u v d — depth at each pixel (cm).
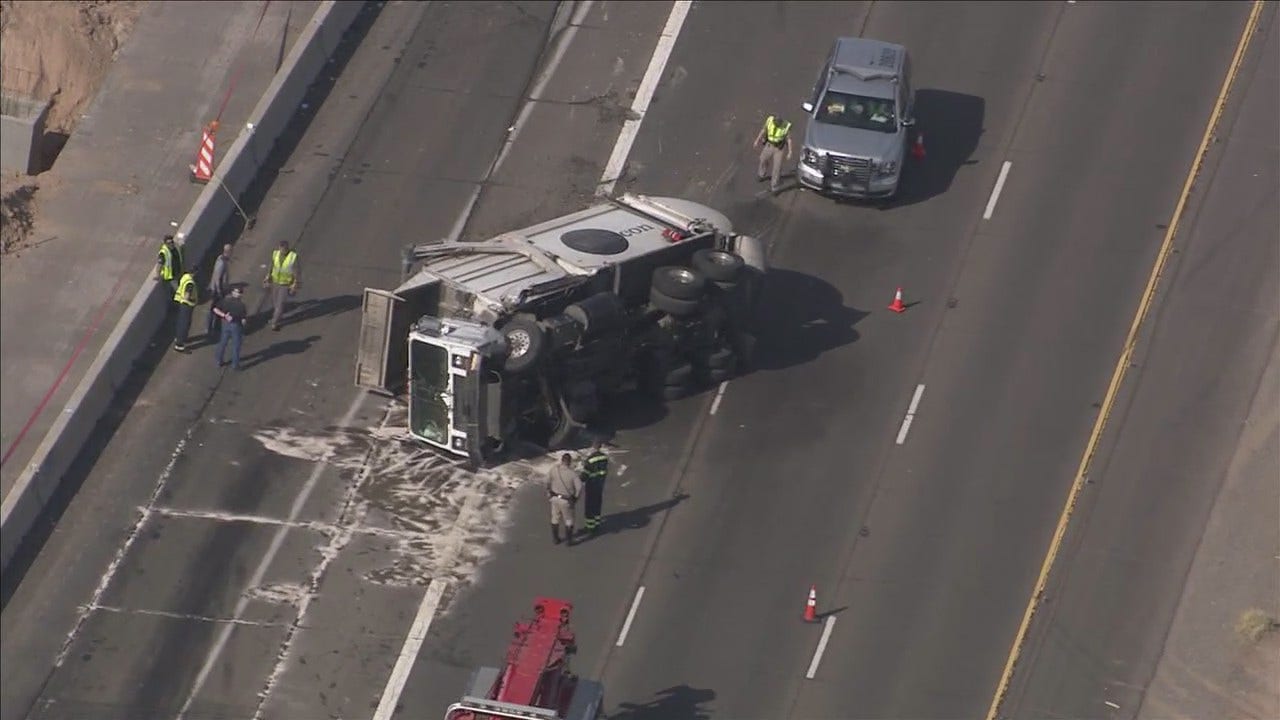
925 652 13138
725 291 15112
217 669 13162
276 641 13350
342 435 15038
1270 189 17075
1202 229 16725
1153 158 17512
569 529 13938
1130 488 14388
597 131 18075
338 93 18538
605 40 19150
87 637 13450
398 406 15312
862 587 13662
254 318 16150
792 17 19362
